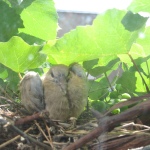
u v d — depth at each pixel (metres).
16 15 0.51
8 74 0.55
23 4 0.52
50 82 0.51
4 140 0.41
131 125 0.40
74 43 0.41
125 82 0.48
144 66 0.49
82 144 0.34
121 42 0.41
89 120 0.47
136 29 0.39
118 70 0.55
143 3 0.43
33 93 0.49
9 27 0.51
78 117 0.53
